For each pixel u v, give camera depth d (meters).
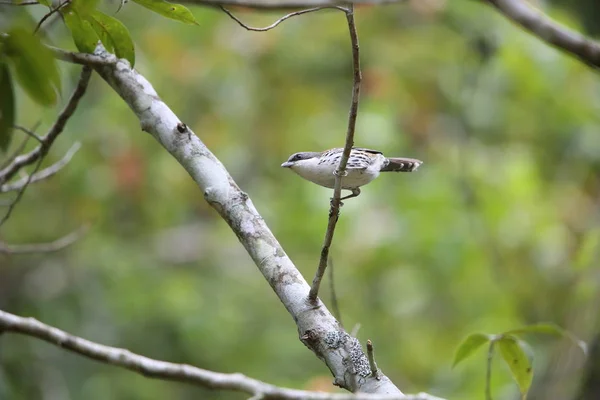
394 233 13.71
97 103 14.03
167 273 14.16
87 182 13.52
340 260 14.18
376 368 5.05
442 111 14.91
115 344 12.78
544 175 14.26
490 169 14.13
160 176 14.37
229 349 13.35
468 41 14.79
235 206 5.73
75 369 12.13
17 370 11.36
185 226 15.45
